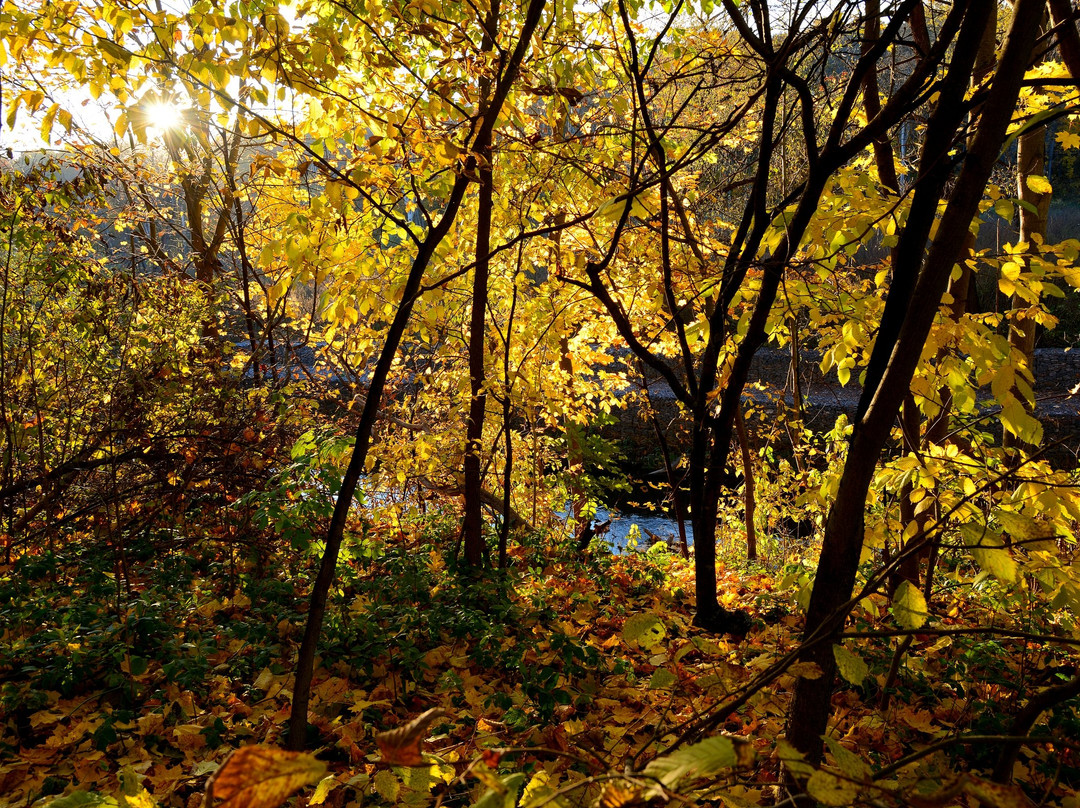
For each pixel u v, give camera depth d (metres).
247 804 0.70
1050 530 1.53
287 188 3.50
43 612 3.39
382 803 2.24
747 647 3.22
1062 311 15.11
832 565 1.64
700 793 1.08
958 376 2.66
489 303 5.88
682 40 5.11
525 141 3.81
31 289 4.90
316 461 3.86
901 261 1.88
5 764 2.42
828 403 13.92
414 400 7.51
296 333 7.20
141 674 2.80
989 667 3.00
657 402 14.91
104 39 2.43
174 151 6.42
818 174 2.79
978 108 2.17
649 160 4.58
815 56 3.61
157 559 4.62
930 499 2.07
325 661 3.32
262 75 2.49
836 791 0.81
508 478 5.22
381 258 4.16
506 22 4.15
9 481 4.64
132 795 1.23
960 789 0.67
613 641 3.75
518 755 2.21
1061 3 3.09
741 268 3.50
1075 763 2.54
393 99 3.32
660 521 12.11
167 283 5.70
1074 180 19.86
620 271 5.54
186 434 4.94
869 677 2.99
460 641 3.67
